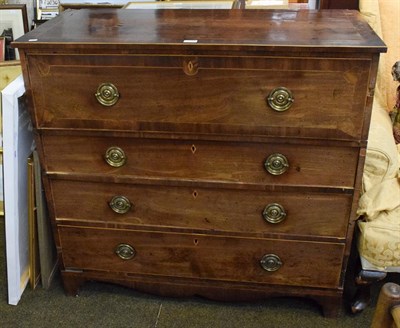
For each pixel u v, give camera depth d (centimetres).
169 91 127
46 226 163
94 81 128
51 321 160
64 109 133
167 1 186
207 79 124
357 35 124
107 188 146
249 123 129
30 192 156
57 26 139
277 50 118
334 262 149
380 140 143
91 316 161
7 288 171
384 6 168
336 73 120
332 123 126
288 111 126
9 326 158
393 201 140
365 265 147
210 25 137
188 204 145
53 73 129
